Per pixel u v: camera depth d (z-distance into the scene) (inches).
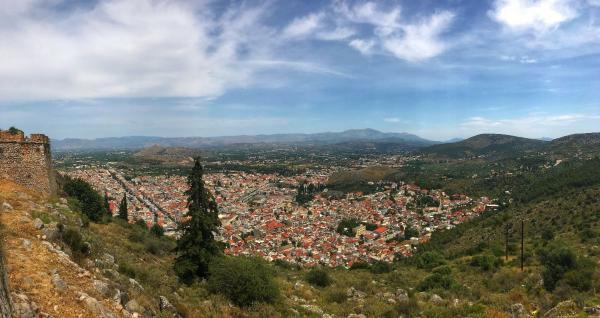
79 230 869.2
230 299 933.8
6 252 536.1
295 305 1078.4
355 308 1174.3
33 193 1128.8
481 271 2053.4
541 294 1330.0
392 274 2160.4
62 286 500.7
